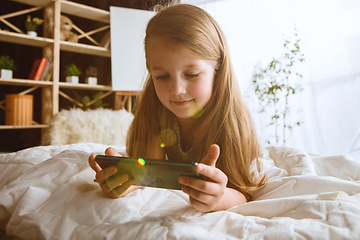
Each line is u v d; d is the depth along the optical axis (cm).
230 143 73
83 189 60
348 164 84
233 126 74
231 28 341
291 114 302
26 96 257
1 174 78
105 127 224
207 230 47
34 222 49
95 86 296
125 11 304
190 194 50
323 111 284
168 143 90
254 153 80
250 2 329
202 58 63
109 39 315
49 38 272
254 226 46
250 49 329
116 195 55
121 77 299
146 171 50
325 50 283
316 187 64
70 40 286
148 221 49
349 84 274
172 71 61
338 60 278
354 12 270
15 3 274
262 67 318
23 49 279
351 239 40
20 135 280
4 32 238
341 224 43
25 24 276
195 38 61
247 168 74
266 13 318
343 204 48
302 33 295
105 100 340
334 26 279
